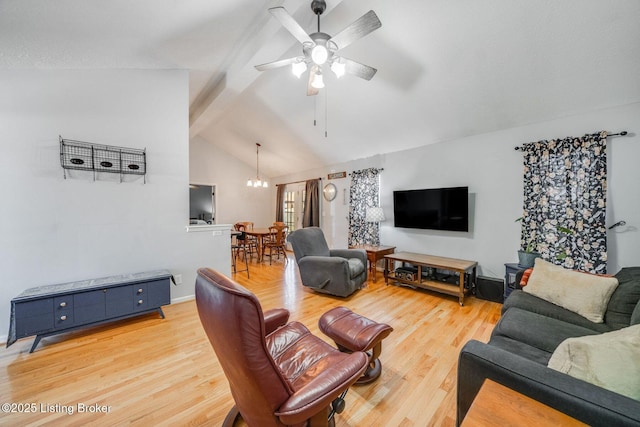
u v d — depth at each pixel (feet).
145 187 9.71
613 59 7.30
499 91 9.29
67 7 6.01
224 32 8.32
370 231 15.97
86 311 7.71
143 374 6.00
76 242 8.50
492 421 2.41
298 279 14.15
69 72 8.42
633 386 2.73
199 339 7.61
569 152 9.15
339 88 11.53
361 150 15.85
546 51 7.61
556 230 9.39
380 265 15.79
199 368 6.24
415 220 13.52
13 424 4.60
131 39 7.78
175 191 10.34
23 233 7.76
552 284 6.72
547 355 4.60
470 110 10.46
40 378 5.83
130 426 4.58
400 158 14.64
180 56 9.41
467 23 7.52
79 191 8.55
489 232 11.36
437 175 13.07
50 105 8.14
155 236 9.93
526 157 10.14
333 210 19.25
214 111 14.49
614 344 3.03
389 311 9.71
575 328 5.28
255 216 25.75
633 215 8.22
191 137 20.89
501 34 7.53
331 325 5.99
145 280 8.64
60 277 8.24
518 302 6.73
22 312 6.86
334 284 11.08
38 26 6.46
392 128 12.98
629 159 8.27
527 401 2.69
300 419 2.92
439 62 8.89
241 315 2.71
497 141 11.09
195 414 4.86
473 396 3.61
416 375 5.97
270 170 24.64
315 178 20.76
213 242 11.27
